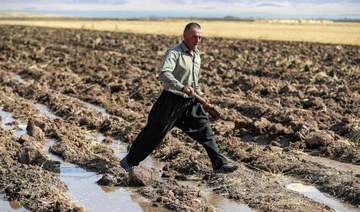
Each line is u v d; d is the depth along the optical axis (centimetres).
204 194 792
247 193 802
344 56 2625
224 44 3450
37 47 3084
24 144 997
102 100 1478
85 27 6266
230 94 1523
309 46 3300
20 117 1287
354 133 1094
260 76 1980
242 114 1302
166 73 797
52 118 1304
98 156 956
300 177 885
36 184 813
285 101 1427
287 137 1085
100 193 813
